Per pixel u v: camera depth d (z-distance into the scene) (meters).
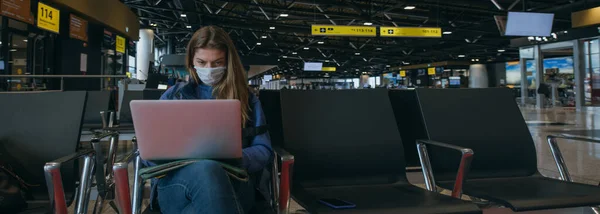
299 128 1.73
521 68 16.83
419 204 1.32
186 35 20.41
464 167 1.46
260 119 1.41
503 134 1.90
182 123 1.06
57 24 7.75
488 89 2.02
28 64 7.80
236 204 1.03
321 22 16.86
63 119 1.57
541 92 15.00
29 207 1.44
